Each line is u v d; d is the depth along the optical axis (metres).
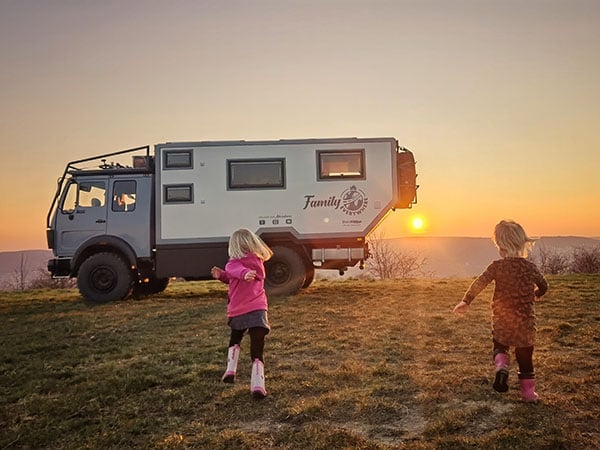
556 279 14.41
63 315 10.66
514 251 4.82
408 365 6.15
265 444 4.12
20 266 33.31
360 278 17.59
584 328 7.70
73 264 12.80
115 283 12.71
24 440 4.39
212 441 4.17
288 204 12.69
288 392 5.29
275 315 9.57
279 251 12.48
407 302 10.80
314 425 4.40
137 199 12.93
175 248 12.60
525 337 4.64
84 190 13.04
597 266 25.92
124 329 8.94
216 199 12.64
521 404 4.68
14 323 10.03
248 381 5.74
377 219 12.72
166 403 5.14
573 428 4.14
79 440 4.36
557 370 5.68
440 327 8.16
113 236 12.84
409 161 13.11
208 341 7.77
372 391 5.15
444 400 4.88
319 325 8.60
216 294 13.94
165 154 12.67
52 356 7.25
